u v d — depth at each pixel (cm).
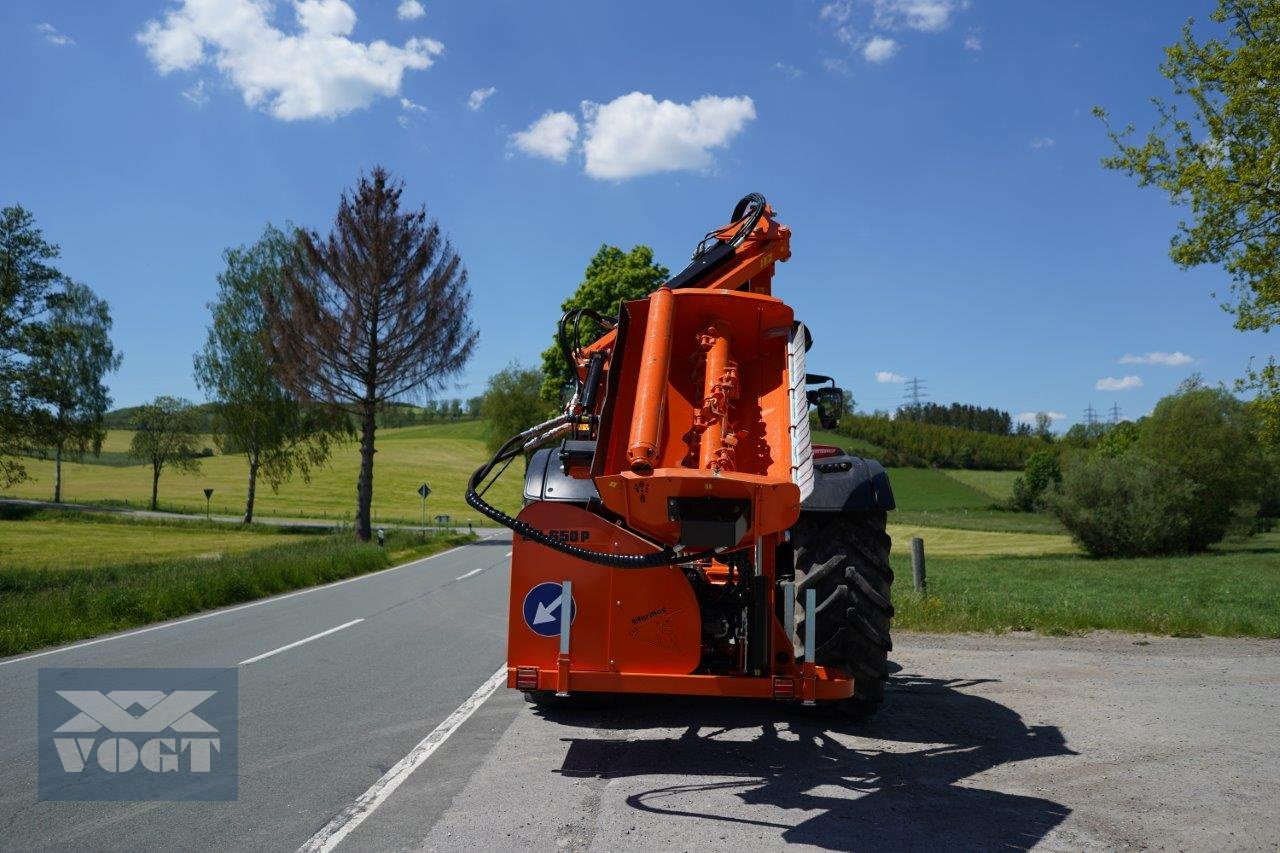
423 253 3719
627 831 400
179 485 7744
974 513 8300
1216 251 1638
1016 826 407
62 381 2769
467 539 4172
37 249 2716
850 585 573
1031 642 977
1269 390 1631
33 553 3269
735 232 651
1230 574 2412
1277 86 1509
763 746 551
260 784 476
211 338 5069
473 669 838
